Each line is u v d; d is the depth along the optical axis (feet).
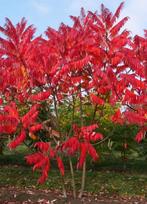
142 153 53.83
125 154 53.11
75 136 32.71
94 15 35.55
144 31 36.99
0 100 34.22
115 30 34.88
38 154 32.04
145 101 33.04
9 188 40.73
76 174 46.80
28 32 34.99
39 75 33.53
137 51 35.63
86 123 46.42
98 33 34.94
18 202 35.78
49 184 42.09
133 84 32.78
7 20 34.68
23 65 34.24
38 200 36.19
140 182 43.62
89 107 46.83
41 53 33.50
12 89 36.01
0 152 55.26
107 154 54.80
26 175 45.80
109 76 32.89
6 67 34.86
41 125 33.14
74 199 36.47
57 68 32.99
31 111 32.68
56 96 35.58
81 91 36.35
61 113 47.67
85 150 31.73
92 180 44.16
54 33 34.83
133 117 33.17
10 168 50.26
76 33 33.94
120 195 39.27
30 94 35.24
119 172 50.26
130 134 49.98
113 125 47.32
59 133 36.45
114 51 33.96
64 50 33.27
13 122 32.71
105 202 35.88
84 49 33.71
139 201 37.37
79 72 34.86
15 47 34.42
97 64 34.24
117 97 33.53
